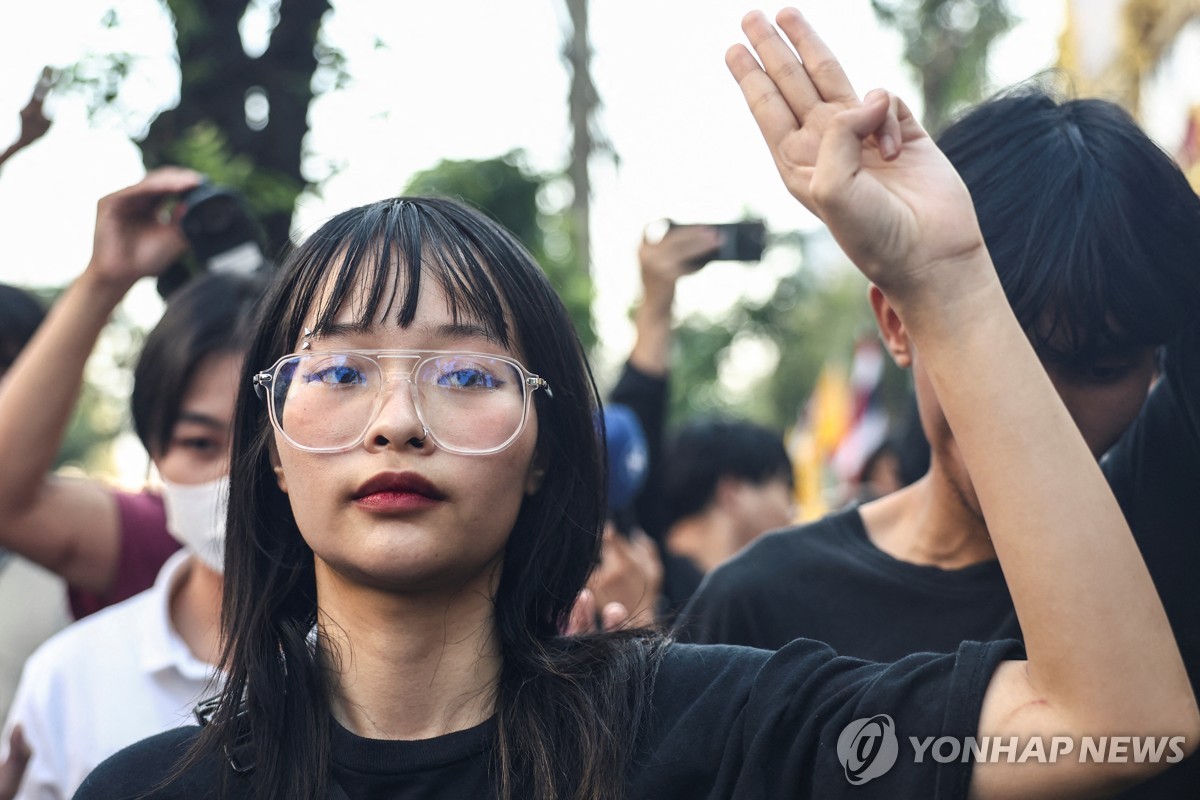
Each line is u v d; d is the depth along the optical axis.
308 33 4.10
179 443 2.59
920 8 13.98
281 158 4.05
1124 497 2.04
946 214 1.44
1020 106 2.01
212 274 2.70
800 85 1.51
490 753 1.59
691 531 4.10
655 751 1.59
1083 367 1.86
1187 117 4.14
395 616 1.60
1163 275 1.84
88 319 2.74
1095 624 1.36
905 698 1.46
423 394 1.56
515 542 1.71
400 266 1.62
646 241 3.71
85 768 2.44
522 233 6.17
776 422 18.88
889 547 2.31
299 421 1.57
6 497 2.71
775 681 1.58
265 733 1.62
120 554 2.88
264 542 1.74
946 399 1.44
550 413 1.71
